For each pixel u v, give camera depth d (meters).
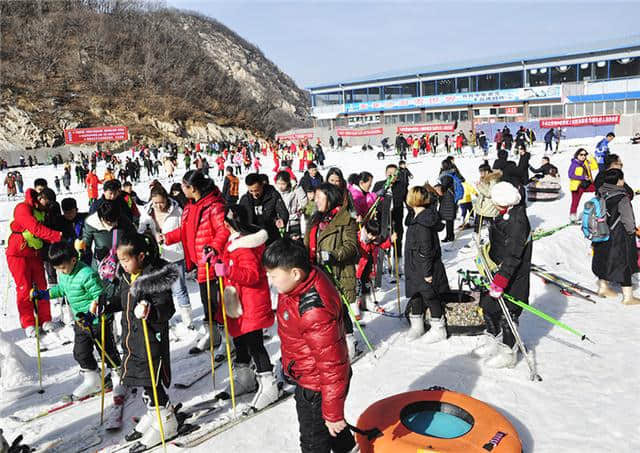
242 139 84.44
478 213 8.62
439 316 5.84
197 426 4.33
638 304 6.95
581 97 48.41
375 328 6.43
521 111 53.84
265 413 4.50
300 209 8.80
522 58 53.34
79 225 7.14
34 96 72.50
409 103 61.84
